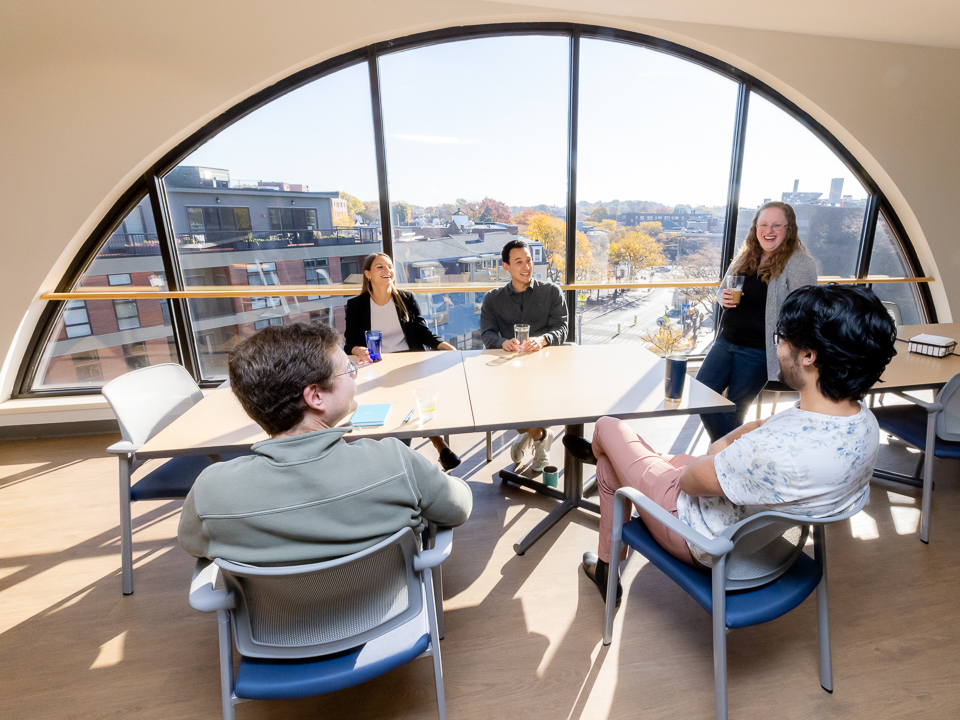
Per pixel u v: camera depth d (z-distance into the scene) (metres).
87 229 3.04
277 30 2.88
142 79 2.80
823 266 3.97
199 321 3.44
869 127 3.56
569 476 2.12
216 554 0.77
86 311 3.26
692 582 1.11
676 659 1.40
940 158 3.70
